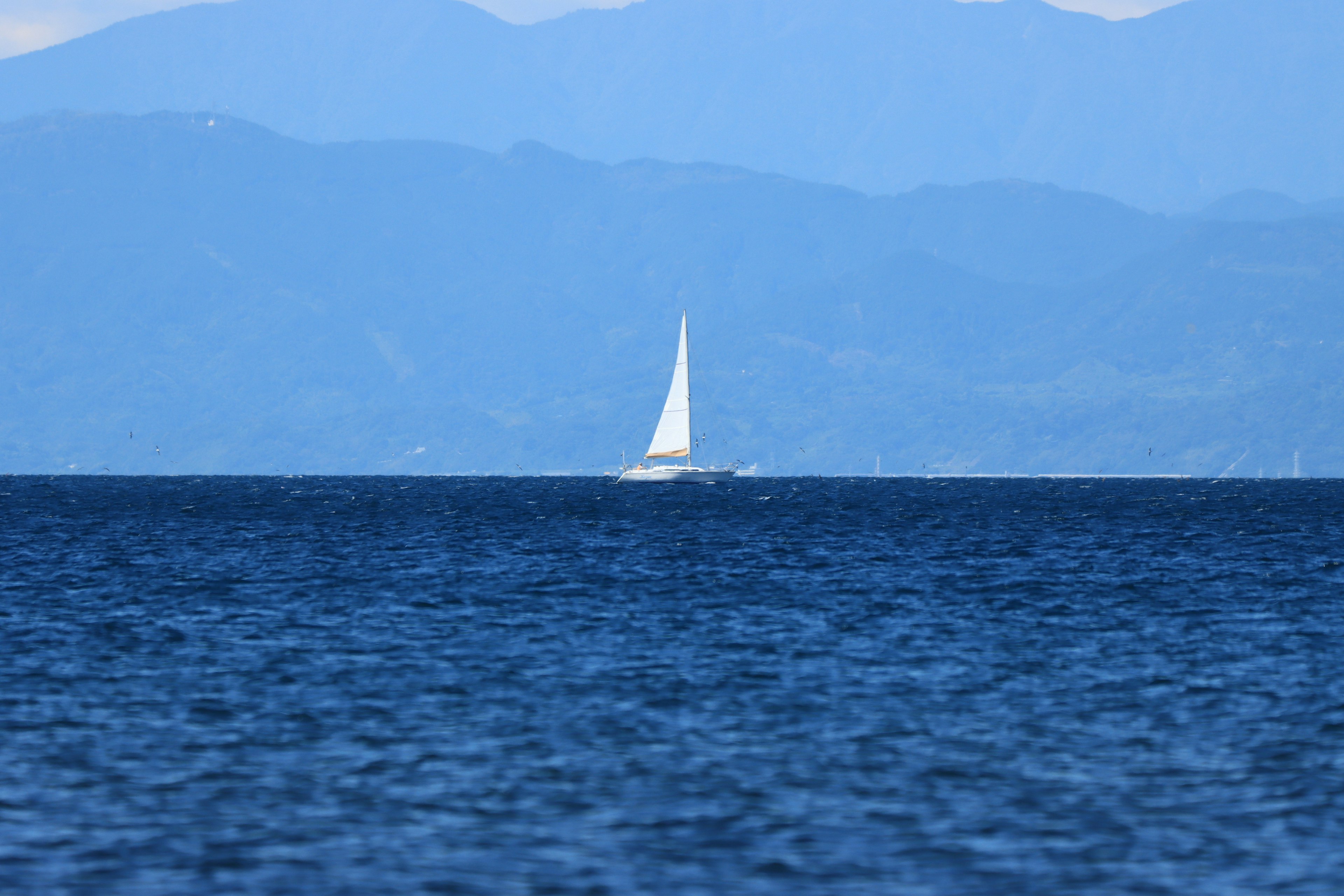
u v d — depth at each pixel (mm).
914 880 88875
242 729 126375
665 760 115875
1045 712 134000
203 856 92688
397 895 86375
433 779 110188
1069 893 86938
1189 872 90250
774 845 95062
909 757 117000
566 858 92625
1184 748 119875
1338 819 100125
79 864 91250
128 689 143625
